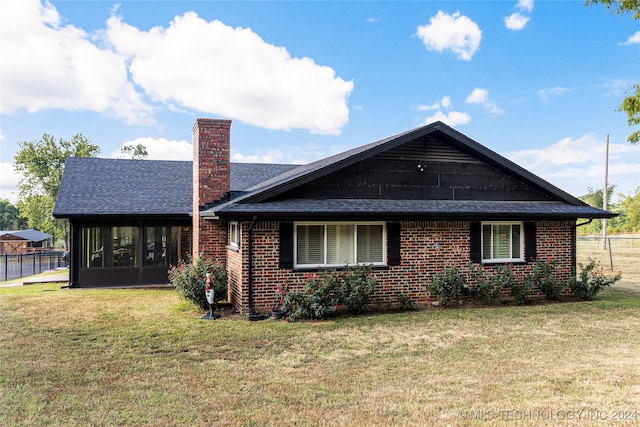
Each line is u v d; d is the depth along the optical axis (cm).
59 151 4144
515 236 1201
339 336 790
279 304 992
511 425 427
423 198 1148
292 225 1015
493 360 642
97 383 557
